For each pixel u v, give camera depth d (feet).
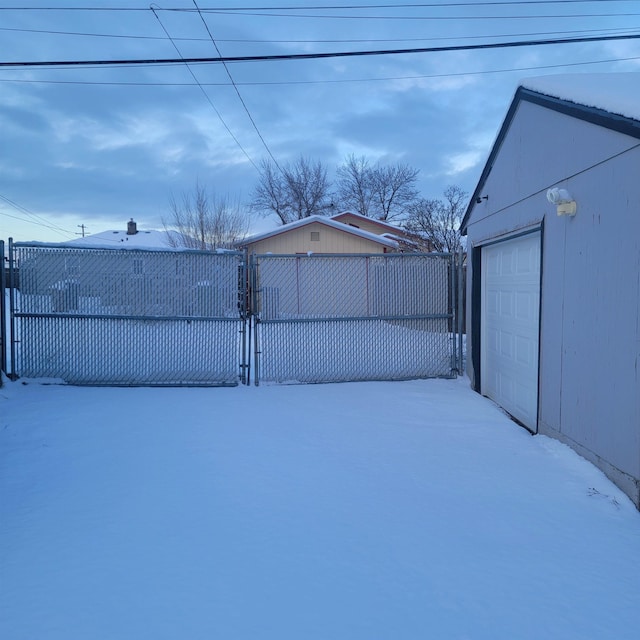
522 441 18.39
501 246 23.75
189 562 10.69
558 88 16.75
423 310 27.73
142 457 16.35
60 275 25.09
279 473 15.33
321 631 8.76
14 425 19.33
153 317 25.43
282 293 26.61
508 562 10.94
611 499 13.69
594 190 15.25
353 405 22.66
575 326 16.51
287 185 123.44
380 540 11.72
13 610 9.09
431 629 8.89
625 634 8.87
